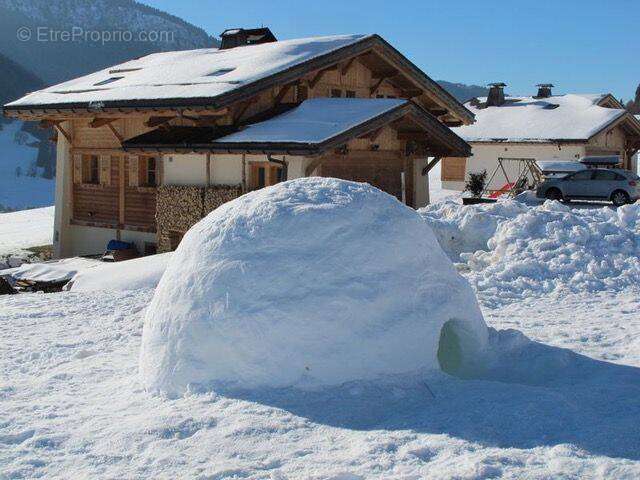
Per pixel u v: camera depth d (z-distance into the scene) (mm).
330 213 6609
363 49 22234
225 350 6250
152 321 6883
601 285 11883
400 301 6387
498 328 9297
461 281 7047
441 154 22625
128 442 5508
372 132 19641
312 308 6145
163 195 20969
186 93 19562
